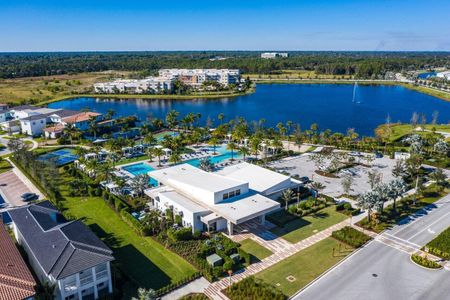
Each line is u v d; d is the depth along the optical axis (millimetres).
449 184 81375
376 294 45375
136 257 54250
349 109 191750
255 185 73750
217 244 55906
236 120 153000
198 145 121250
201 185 67500
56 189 79500
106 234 61188
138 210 70125
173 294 45750
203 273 49750
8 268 42250
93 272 44188
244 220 58656
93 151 107062
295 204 72938
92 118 140500
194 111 191250
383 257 53469
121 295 45438
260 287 45938
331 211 69312
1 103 187125
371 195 62406
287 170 93812
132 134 136875
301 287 46844
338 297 44875
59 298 42250
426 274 49312
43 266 43188
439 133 130500
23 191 80312
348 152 109562
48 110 155750
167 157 107062
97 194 77250
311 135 126375
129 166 99062
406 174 88875
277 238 59562
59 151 114875
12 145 104188
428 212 68000
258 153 108812
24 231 52219
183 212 63469
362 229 62062
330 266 51406
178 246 56906
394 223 63875
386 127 144625
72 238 47656
